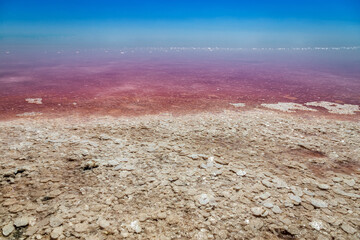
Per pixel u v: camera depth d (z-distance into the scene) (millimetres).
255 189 5660
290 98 16328
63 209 4793
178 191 5480
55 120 10531
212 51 64062
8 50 54969
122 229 4344
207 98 15867
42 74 24344
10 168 6117
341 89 19391
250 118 11305
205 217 4715
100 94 16406
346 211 5035
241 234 4328
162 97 15891
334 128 10211
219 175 6227
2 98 14555
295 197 5406
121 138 8500
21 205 4867
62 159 6762
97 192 5398
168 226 4461
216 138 8727
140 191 5473
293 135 9258
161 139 8500
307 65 35406
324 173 6621
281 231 4441
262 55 52750
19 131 8688
